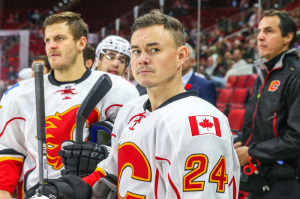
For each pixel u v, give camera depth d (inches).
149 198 44.8
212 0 367.2
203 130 42.0
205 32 316.8
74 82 70.4
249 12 325.7
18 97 69.8
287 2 287.7
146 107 49.1
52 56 67.8
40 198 47.9
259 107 81.9
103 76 65.1
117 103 69.6
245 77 244.4
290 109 76.2
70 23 68.0
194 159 41.3
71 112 68.6
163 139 43.3
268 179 78.6
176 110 44.3
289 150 74.4
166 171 43.2
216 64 285.1
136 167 45.8
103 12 306.2
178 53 46.6
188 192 40.9
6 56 323.9
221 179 41.8
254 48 273.4
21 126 69.8
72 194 52.1
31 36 319.6
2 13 600.7
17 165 69.9
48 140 67.5
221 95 235.5
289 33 82.6
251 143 83.3
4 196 65.9
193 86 116.7
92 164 58.9
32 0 616.4
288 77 78.2
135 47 46.3
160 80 45.4
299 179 76.1
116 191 53.1
